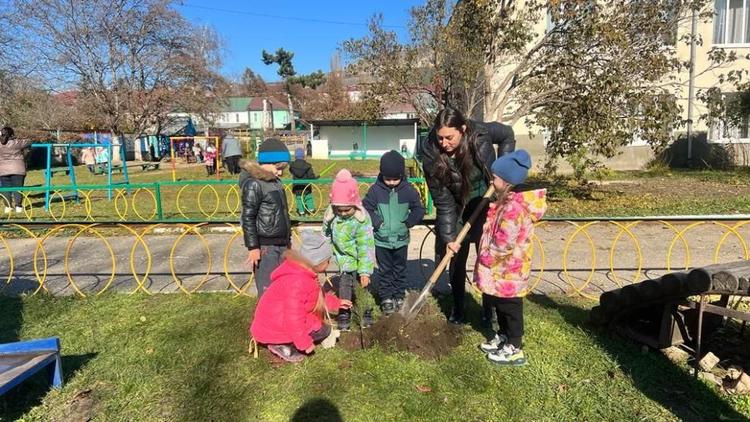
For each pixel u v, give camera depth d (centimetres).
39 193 1357
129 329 409
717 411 289
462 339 378
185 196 1333
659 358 350
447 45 1035
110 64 2828
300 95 5869
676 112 955
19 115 2794
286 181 822
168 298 479
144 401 307
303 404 300
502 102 1059
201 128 4025
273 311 345
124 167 1491
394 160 396
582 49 980
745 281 288
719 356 360
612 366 341
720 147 1641
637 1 968
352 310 435
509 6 1017
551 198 1126
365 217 394
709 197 1075
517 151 323
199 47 3077
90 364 351
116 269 599
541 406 298
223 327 404
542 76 1039
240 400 304
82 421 291
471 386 318
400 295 433
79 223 494
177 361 352
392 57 1138
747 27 1581
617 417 286
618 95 952
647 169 1659
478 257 346
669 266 552
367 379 325
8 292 513
